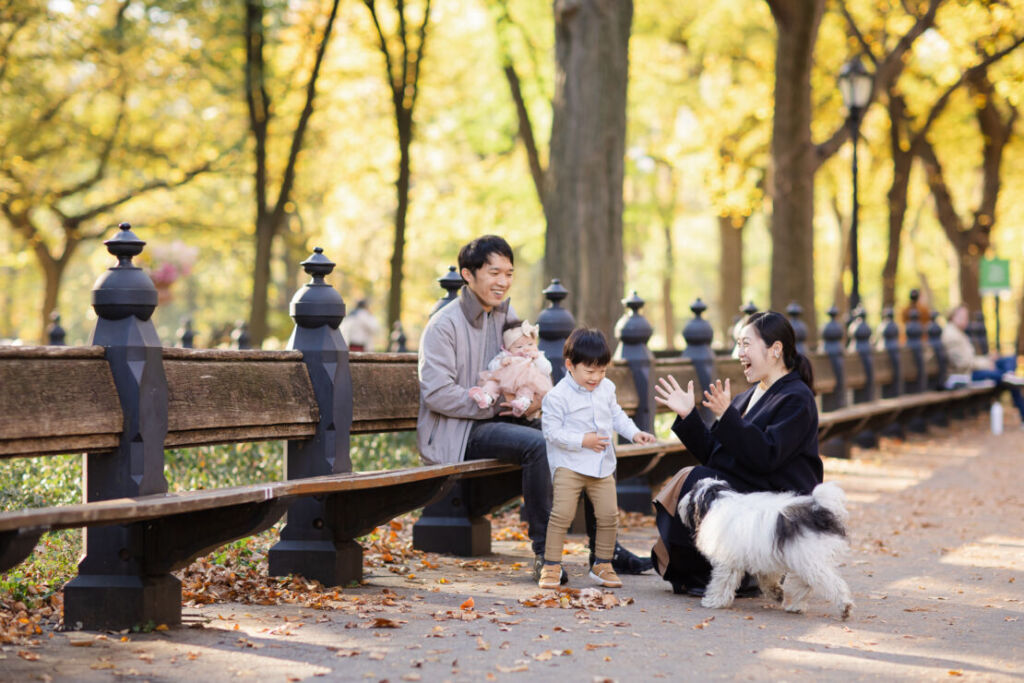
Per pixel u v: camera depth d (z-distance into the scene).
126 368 3.99
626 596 5.09
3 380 3.57
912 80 25.09
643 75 27.89
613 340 11.70
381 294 40.25
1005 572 5.99
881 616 4.73
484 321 5.65
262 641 3.93
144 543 4.11
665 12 26.20
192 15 21.42
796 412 5.00
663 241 43.16
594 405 5.27
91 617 4.11
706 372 8.66
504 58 21.97
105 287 4.03
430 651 3.81
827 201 35.09
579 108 11.65
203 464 8.04
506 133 25.91
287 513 5.24
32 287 42.91
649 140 30.95
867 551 6.70
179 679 3.39
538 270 46.25
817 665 3.76
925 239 41.91
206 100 26.64
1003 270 21.11
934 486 10.04
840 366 12.31
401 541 6.68
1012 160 30.09
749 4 24.50
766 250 56.00
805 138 16.56
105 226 29.80
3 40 23.39
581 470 5.25
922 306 18.69
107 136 27.02
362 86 27.98
